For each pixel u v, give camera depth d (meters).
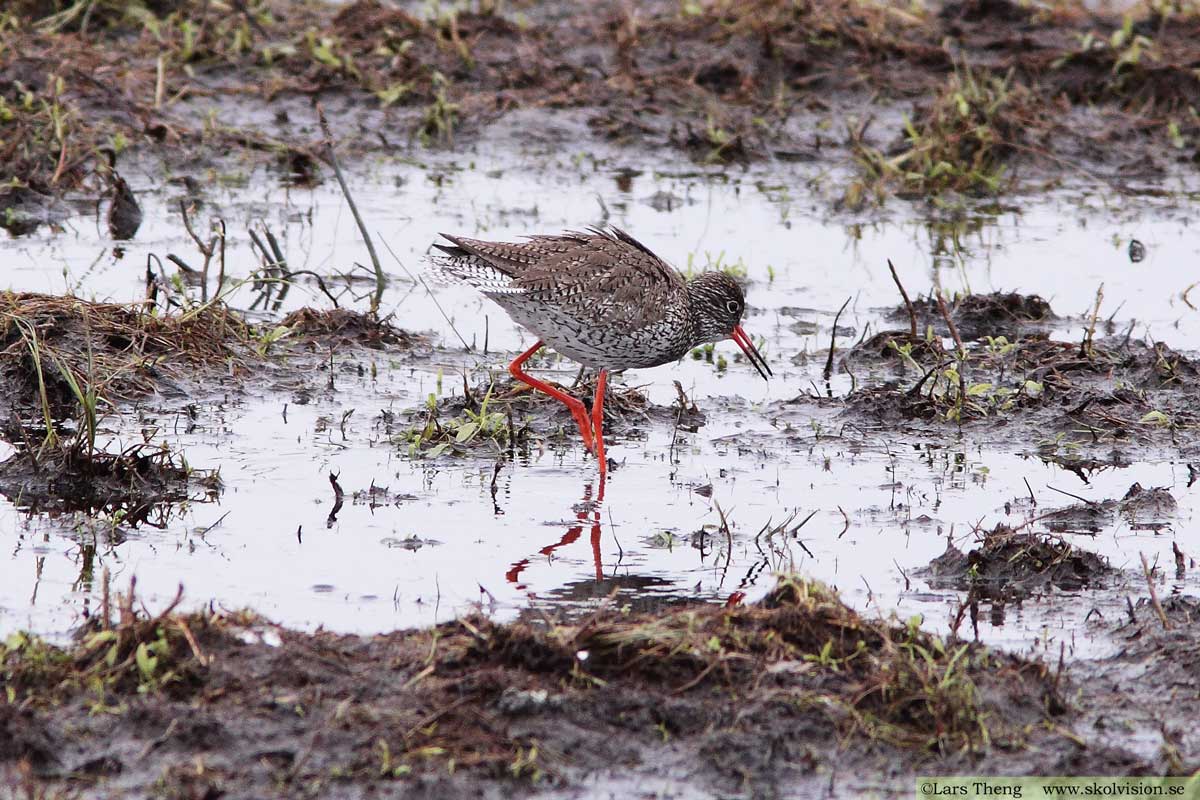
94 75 22.06
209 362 14.76
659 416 14.30
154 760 7.75
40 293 15.12
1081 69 24.22
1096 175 22.34
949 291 17.69
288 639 8.81
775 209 20.69
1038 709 8.70
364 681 8.42
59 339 14.30
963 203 21.23
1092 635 9.80
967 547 11.16
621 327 13.41
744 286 17.81
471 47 24.77
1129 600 10.11
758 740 8.17
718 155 22.64
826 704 8.47
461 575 10.41
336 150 21.92
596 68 24.67
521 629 8.75
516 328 16.86
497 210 19.83
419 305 17.27
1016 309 16.94
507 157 22.36
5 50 22.03
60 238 18.09
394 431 13.56
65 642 9.04
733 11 25.78
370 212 19.69
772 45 24.56
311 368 15.07
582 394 14.48
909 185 21.67
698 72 24.47
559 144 22.88
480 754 7.91
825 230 19.97
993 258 18.94
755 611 9.28
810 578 9.75
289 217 19.41
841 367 15.70
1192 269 18.52
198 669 8.35
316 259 18.03
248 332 15.49
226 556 10.62
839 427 14.06
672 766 8.03
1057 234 19.89
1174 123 22.92
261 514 11.48
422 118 22.98
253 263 17.59
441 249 13.55
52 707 8.07
